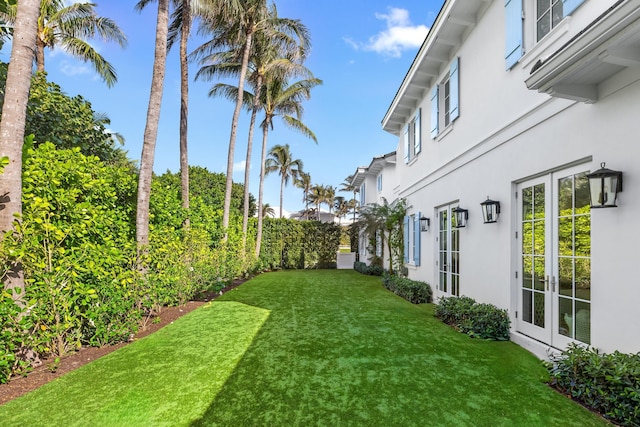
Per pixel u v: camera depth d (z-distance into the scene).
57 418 2.92
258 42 14.56
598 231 3.52
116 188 6.29
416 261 9.80
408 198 11.38
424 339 5.24
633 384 2.79
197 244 8.76
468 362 4.24
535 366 4.06
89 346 4.84
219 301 8.65
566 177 4.14
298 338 5.33
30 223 3.94
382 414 3.01
